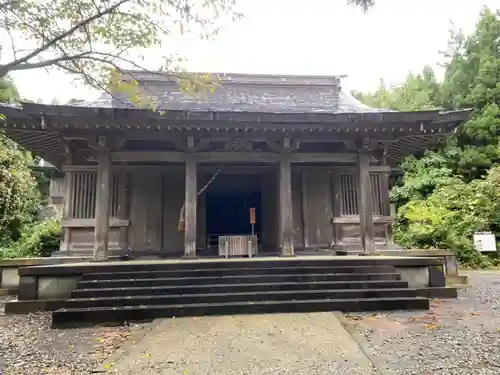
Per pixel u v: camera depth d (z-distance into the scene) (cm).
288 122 1002
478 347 505
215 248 1511
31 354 502
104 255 975
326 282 787
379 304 728
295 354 487
